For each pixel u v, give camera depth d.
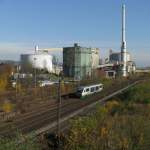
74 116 68.12
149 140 47.03
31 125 60.12
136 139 45.81
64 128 55.72
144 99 90.88
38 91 99.31
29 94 95.62
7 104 77.12
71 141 40.28
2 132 52.75
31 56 171.38
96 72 194.50
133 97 93.75
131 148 42.78
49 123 61.78
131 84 165.50
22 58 172.75
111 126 48.88
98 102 92.94
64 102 93.25
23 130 55.22
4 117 67.19
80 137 40.66
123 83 175.12
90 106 85.19
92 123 44.31
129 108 76.06
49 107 83.06
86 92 106.75
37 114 72.81
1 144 27.75
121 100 96.00
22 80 120.94
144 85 123.88
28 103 85.06
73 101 95.81
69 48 186.00
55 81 133.38
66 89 115.69
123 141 42.19
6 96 88.50
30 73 145.12
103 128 43.72
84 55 186.50
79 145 40.16
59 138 42.72
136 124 52.53
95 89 117.75
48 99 95.69
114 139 42.66
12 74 129.38
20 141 29.66
